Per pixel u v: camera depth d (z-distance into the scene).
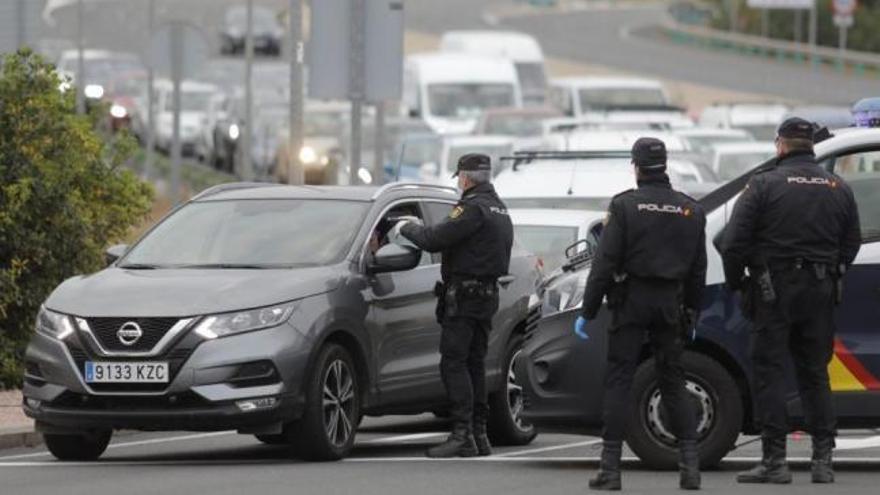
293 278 35.78
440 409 39.44
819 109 106.25
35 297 47.03
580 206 52.22
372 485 32.28
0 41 86.44
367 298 36.75
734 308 33.94
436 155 96.75
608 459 31.67
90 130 50.19
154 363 34.50
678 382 32.06
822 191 32.06
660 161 31.83
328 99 56.34
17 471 34.56
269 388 34.56
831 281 32.28
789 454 37.62
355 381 36.47
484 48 141.25
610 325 31.88
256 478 33.16
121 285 35.69
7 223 46.44
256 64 153.88
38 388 35.34
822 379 32.53
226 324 34.66
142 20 159.62
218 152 119.50
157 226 38.47
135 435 41.47
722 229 34.06
